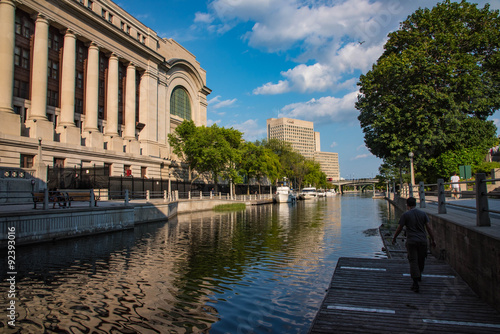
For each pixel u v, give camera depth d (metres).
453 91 27.86
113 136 41.88
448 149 31.88
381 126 30.19
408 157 29.66
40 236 16.33
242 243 17.25
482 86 27.12
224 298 8.73
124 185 35.31
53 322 7.11
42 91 32.94
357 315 6.41
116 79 43.53
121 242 17.50
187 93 64.38
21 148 29.34
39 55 33.00
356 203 64.62
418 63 27.59
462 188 28.41
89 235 19.58
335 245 16.38
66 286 9.67
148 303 8.32
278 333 6.64
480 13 28.61
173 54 59.66
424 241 7.62
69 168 30.28
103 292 9.16
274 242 17.55
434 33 29.34
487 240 6.64
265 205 60.81
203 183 57.25
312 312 7.78
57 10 35.03
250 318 7.40
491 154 65.69
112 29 41.72
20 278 10.50
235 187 69.56
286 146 90.50
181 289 9.47
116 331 6.70
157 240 18.28
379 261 10.91
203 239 18.69
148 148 48.47
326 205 58.19
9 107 29.75
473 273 7.49
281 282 10.19
